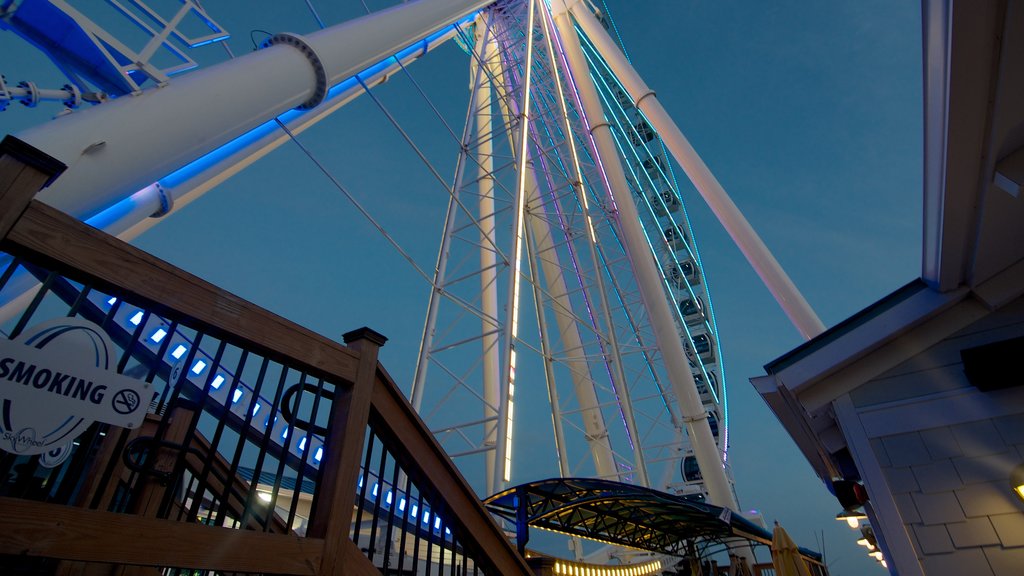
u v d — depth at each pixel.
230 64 5.91
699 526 11.96
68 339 1.87
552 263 24.31
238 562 2.14
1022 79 2.70
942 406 5.21
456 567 3.52
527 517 8.92
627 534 12.45
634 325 22.78
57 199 4.08
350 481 2.69
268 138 10.03
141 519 1.91
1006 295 5.13
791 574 7.64
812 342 5.69
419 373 11.58
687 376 18.33
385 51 8.55
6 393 1.68
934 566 4.70
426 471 3.35
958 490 4.87
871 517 6.25
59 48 4.82
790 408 6.06
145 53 5.09
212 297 2.33
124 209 6.80
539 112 26.95
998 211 3.90
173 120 4.97
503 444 10.22
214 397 9.27
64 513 1.73
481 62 18.06
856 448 5.36
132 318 7.91
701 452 17.28
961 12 2.44
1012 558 4.48
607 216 22.98
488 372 19.56
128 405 2.02
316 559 2.41
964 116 3.02
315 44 6.93
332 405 2.90
